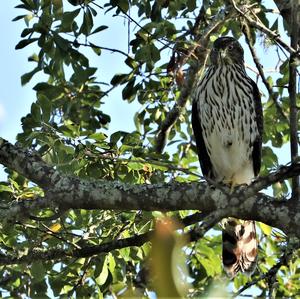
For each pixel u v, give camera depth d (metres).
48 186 7.95
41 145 10.03
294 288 11.70
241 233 10.78
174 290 2.60
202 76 12.23
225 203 7.47
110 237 9.78
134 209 7.88
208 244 12.67
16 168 8.09
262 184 7.18
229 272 10.71
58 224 9.80
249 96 11.69
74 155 9.22
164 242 2.63
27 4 11.26
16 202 8.02
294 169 7.04
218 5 12.55
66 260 10.27
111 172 9.58
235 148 11.77
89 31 10.77
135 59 10.80
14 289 10.91
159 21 11.42
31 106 9.55
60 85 12.90
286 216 7.38
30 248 8.39
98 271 9.69
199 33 12.54
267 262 12.27
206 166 12.42
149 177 9.80
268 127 13.26
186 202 7.70
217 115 11.69
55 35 11.27
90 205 7.87
